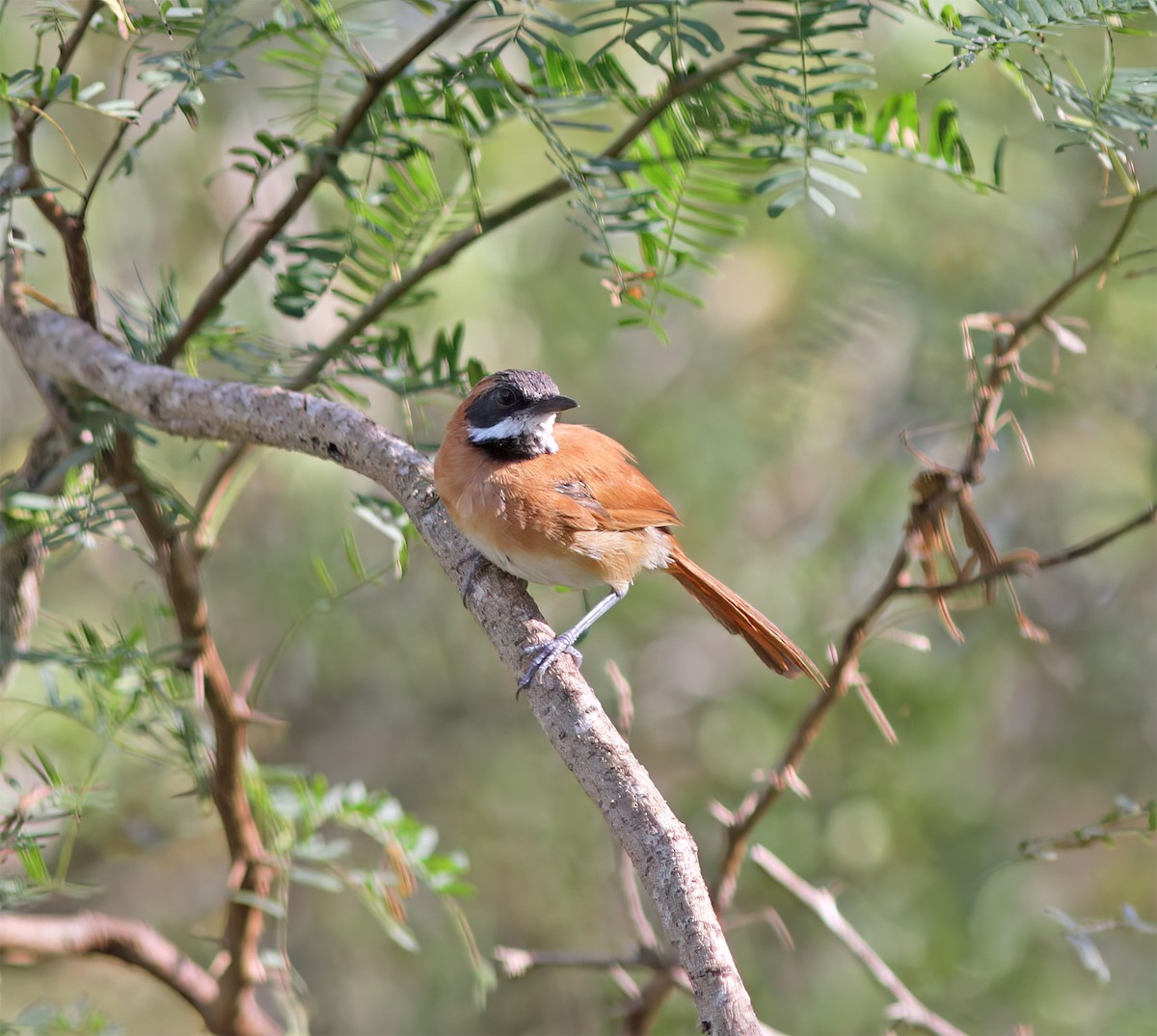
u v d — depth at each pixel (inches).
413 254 302.2
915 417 508.1
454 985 522.0
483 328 512.7
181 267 494.9
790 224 514.6
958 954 477.7
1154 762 535.5
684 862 174.2
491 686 574.6
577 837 540.7
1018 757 553.9
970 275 488.1
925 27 448.8
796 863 492.4
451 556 253.9
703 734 537.0
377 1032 526.3
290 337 476.1
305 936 547.2
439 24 251.8
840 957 481.4
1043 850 273.9
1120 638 537.6
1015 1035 273.9
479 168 455.8
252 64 495.8
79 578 511.2
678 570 325.1
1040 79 230.5
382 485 253.6
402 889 295.7
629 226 262.8
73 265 260.5
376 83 256.1
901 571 282.8
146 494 267.4
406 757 569.0
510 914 536.4
